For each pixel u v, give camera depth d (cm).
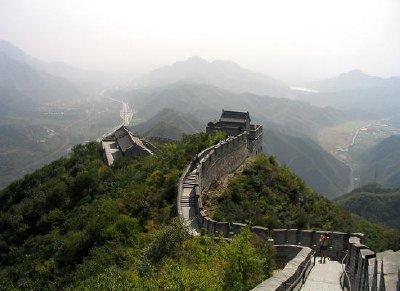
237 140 4309
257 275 1319
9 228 4500
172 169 3528
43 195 4862
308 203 3869
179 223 1897
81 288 1622
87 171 4950
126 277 1525
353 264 1323
